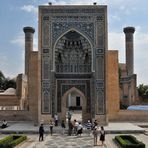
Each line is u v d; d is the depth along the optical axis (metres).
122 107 29.77
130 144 10.33
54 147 11.16
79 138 13.70
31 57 21.47
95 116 18.11
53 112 18.41
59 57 19.19
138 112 20.94
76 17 18.64
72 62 19.20
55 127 16.94
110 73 21.06
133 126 17.61
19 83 27.75
